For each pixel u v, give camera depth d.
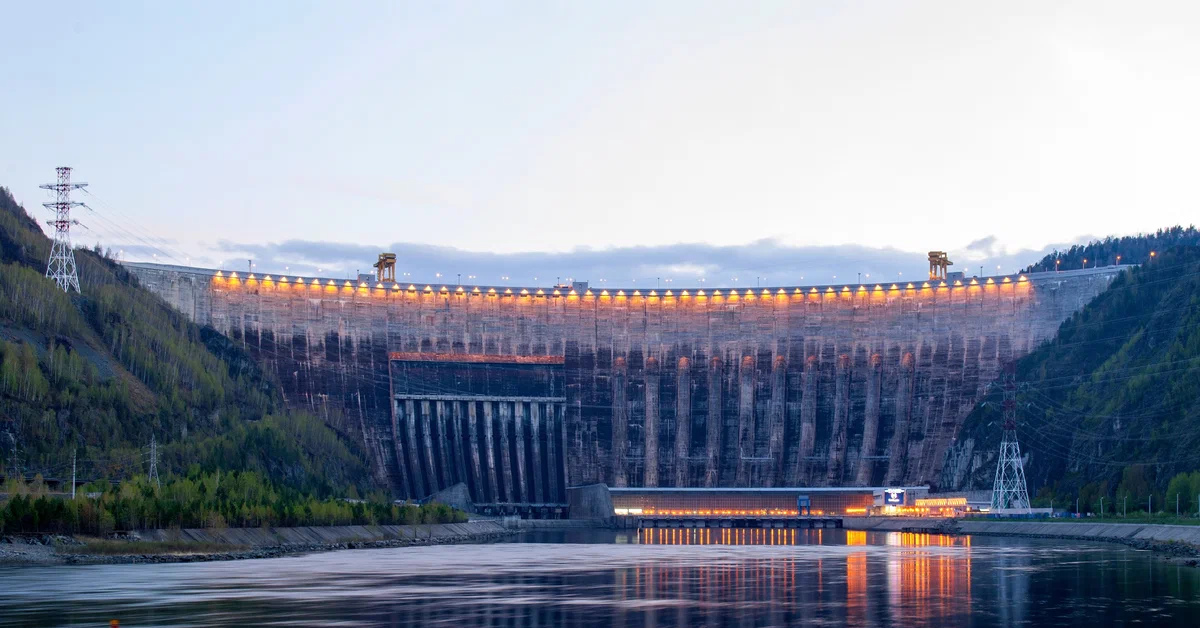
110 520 188.00
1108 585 140.75
